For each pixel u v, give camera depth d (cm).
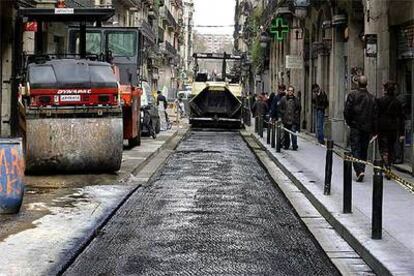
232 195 1589
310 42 3794
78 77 1756
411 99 1938
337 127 3019
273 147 2788
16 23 2053
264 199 1549
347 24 2911
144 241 1090
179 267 933
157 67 8006
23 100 1781
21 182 1252
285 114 2650
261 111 3734
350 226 1147
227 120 4650
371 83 2277
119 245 1061
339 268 945
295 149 2662
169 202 1469
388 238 1058
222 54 5759
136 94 2675
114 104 1769
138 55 2667
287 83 4862
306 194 1584
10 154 1237
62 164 1744
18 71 2022
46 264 911
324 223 1262
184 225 1221
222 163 2336
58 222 1184
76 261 961
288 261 983
